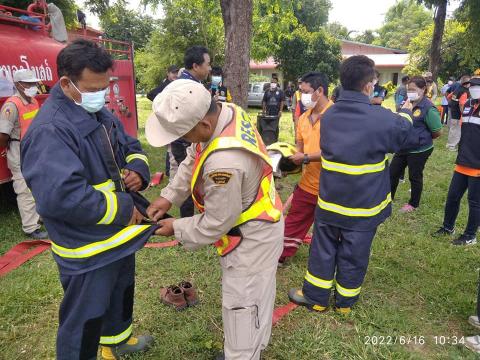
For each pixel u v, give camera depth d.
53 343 2.87
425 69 25.48
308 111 3.66
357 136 2.83
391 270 3.91
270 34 13.86
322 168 3.08
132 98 9.12
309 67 23.38
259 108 22.94
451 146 10.00
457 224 5.12
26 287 3.48
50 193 1.74
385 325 3.11
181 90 1.82
